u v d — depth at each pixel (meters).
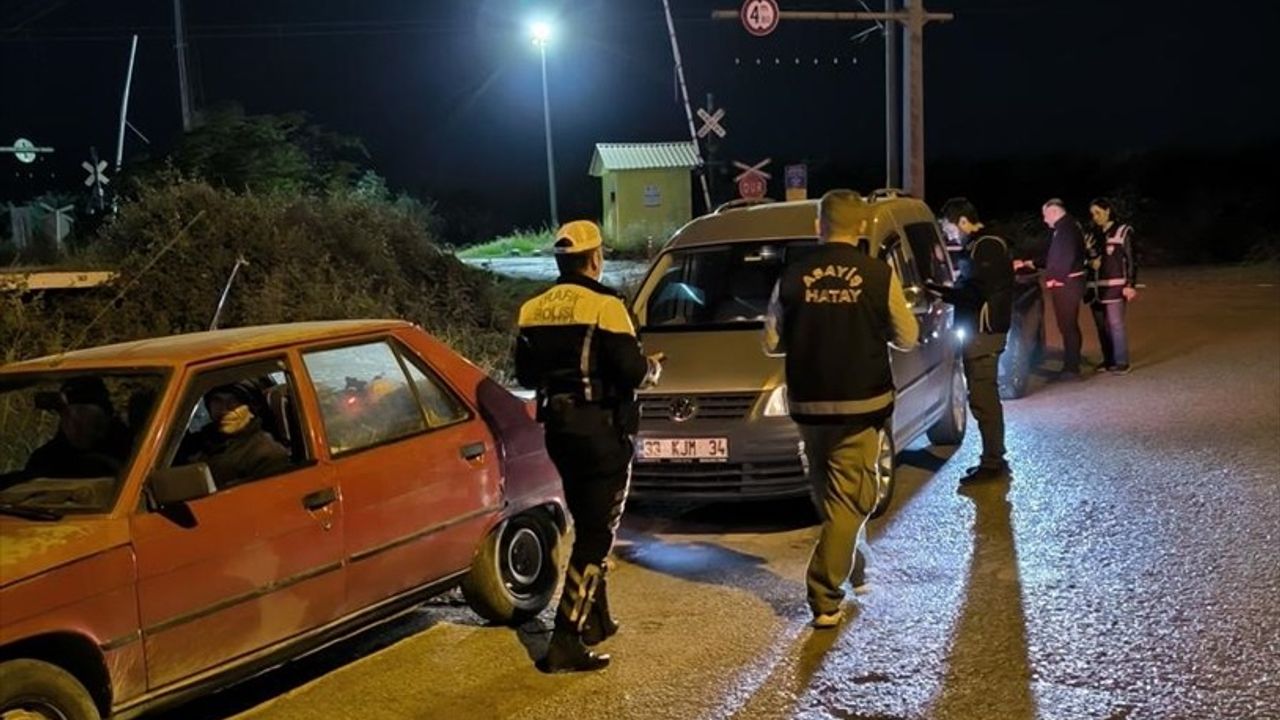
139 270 11.24
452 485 5.31
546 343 4.99
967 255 7.76
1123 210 31.06
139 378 4.61
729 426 6.87
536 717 4.61
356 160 26.42
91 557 3.98
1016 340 10.86
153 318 11.05
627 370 4.92
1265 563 5.84
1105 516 6.84
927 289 8.00
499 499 5.54
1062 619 5.27
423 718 4.68
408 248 14.46
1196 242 30.03
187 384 4.55
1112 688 4.54
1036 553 6.24
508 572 5.68
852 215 5.43
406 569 5.08
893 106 22.22
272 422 4.93
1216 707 4.32
